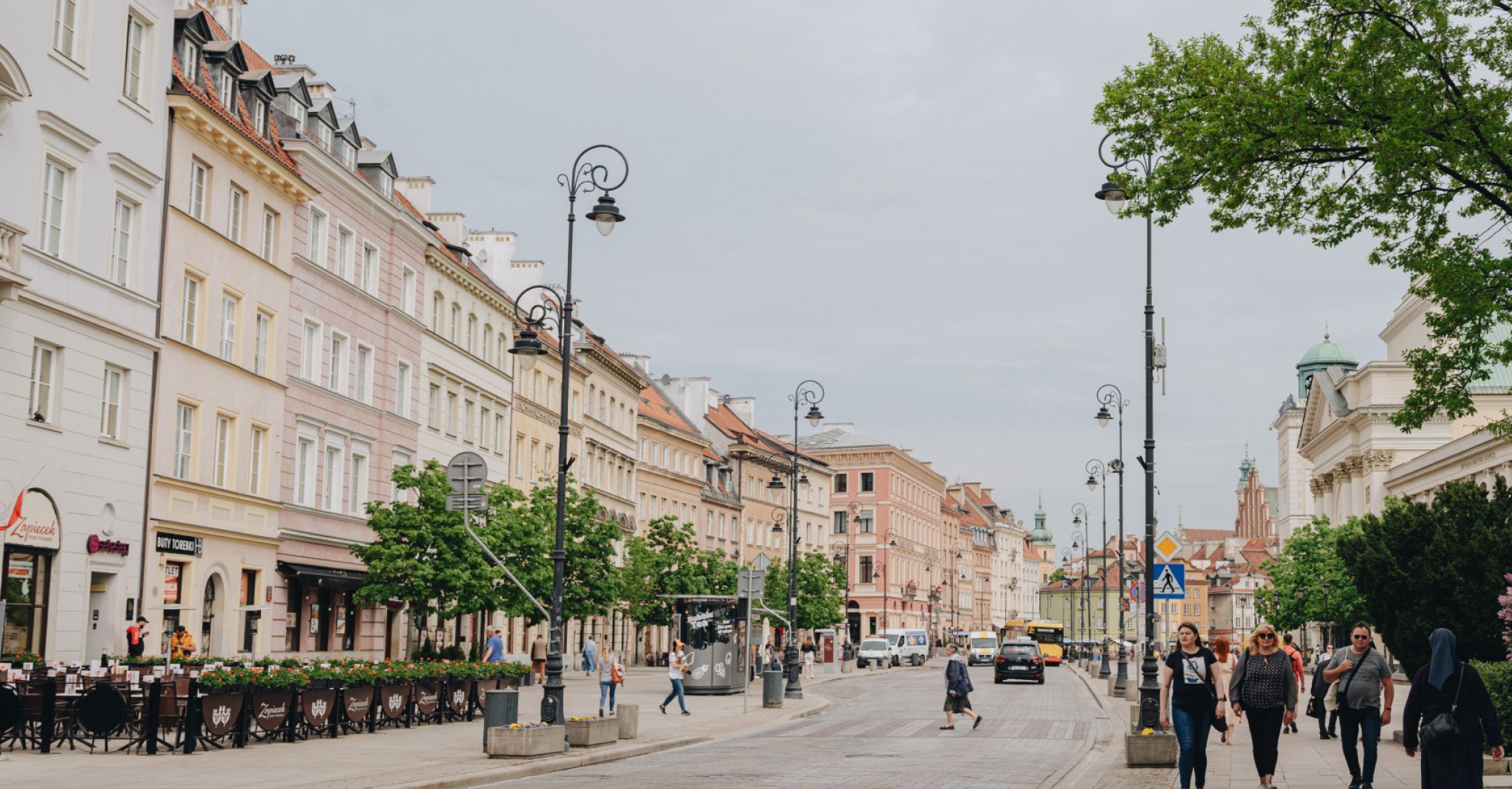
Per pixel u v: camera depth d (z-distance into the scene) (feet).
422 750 75.97
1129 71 61.05
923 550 464.24
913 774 66.54
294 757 70.38
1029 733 99.14
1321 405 357.41
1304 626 282.36
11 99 88.22
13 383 90.63
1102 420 173.68
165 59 110.73
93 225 100.58
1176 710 51.21
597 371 241.55
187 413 115.65
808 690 180.14
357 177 147.02
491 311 193.06
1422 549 128.16
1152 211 61.16
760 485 344.49
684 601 153.99
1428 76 56.75
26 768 62.54
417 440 166.09
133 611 106.01
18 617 92.22
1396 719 108.17
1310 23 58.29
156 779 58.85
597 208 85.10
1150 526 81.46
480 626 187.01
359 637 149.48
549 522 153.58
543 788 59.88
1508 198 58.49
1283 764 70.28
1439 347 64.23
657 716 114.11
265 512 128.36
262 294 127.75
